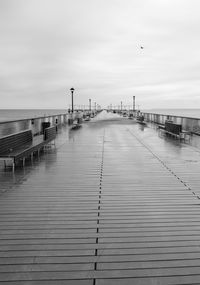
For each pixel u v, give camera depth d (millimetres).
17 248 3617
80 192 5918
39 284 2918
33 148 9023
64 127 22031
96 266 3234
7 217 4602
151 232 4059
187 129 17531
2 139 7656
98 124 25672
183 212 4809
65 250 3570
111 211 4855
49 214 4727
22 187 6281
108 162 8961
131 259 3373
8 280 2979
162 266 3234
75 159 9414
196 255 3455
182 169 8008
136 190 6051
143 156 9953
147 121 29438
